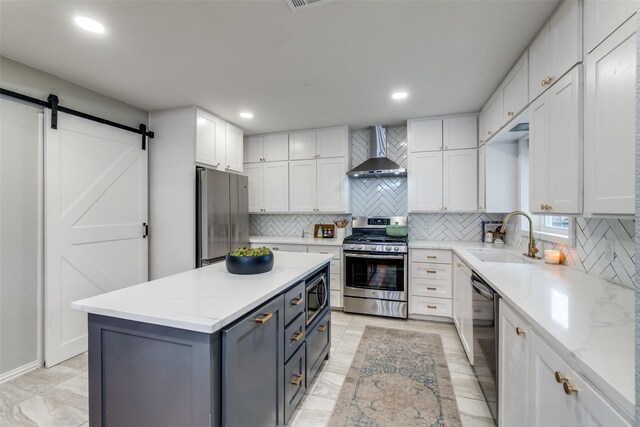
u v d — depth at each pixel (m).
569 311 1.18
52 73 2.40
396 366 2.37
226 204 3.40
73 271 2.54
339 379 2.19
